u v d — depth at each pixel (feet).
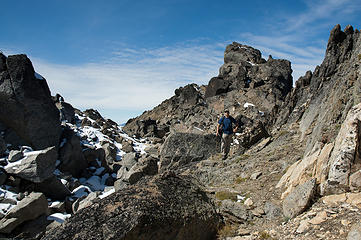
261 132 53.21
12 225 43.45
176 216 20.48
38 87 71.77
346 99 31.99
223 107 144.66
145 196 20.88
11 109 66.33
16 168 54.54
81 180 70.49
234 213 25.25
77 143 74.74
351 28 56.34
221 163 44.96
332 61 54.54
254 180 32.65
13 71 67.82
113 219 18.42
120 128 134.31
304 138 40.37
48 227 45.52
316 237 17.13
